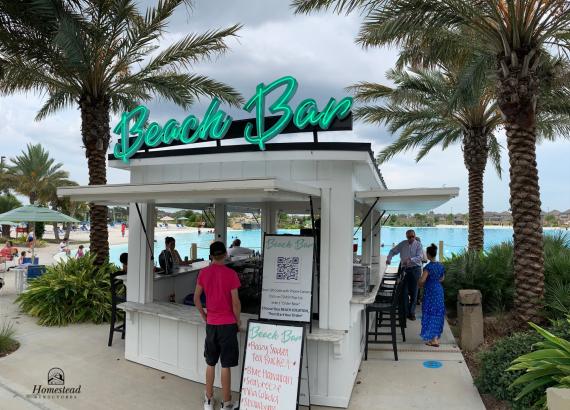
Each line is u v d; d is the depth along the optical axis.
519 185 7.56
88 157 10.26
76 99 10.61
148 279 6.50
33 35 8.84
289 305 4.94
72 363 6.39
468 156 14.64
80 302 9.08
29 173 37.72
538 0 7.48
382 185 8.07
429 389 5.47
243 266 9.36
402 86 12.34
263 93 5.36
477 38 8.70
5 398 5.11
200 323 5.39
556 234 11.56
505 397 4.84
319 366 4.99
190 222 65.69
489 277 9.14
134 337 6.46
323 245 5.07
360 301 5.00
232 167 5.66
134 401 5.09
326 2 7.67
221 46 10.38
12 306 10.46
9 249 20.11
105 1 9.20
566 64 9.35
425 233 41.94
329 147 4.96
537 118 12.27
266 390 4.50
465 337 7.15
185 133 5.84
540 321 7.21
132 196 5.08
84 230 61.94
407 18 7.72
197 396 5.27
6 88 10.42
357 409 4.89
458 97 8.58
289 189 4.29
